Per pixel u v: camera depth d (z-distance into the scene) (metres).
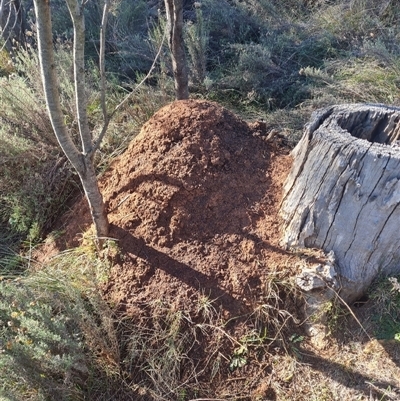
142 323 2.45
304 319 2.45
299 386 2.27
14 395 2.08
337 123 2.44
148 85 4.55
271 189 2.70
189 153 2.74
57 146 3.47
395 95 4.28
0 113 3.52
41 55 1.93
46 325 2.22
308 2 5.96
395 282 2.35
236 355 2.36
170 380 2.33
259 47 4.92
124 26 5.59
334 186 2.26
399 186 2.16
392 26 5.30
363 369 2.26
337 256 2.43
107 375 2.36
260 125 2.99
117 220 2.75
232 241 2.55
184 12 5.92
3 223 3.34
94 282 2.53
